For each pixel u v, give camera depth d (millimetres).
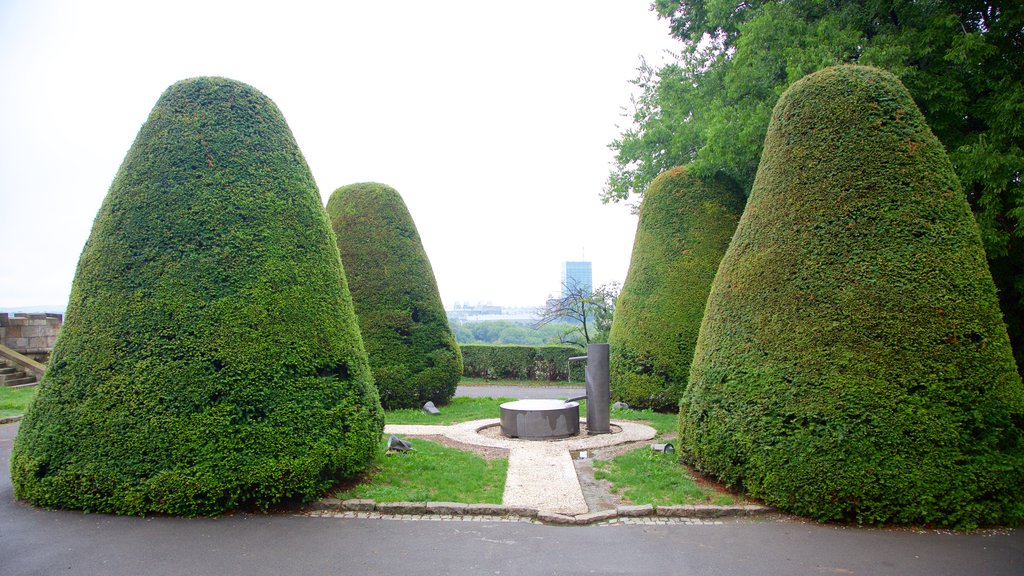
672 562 4426
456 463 7273
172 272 5648
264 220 5984
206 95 6250
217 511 5398
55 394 5621
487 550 4664
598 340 22656
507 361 24016
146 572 4207
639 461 7383
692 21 15320
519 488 6227
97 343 5578
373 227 12734
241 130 6219
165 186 5883
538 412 9312
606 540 4898
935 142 5844
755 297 6016
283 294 5852
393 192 13141
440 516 5496
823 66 9438
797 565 4367
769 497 5527
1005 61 9234
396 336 12422
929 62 9883
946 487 5039
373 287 12477
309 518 5391
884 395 5168
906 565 4363
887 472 5090
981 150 8266
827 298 5516
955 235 5461
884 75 6082
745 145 10930
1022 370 9141
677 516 5500
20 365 17859
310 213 6383
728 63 13625
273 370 5621
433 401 12945
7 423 11047
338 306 6344
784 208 6027
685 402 6816
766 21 10570
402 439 8750
